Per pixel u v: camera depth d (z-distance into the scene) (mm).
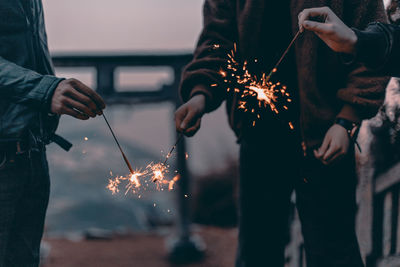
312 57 1610
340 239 1741
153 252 5809
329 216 1738
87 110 1409
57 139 1698
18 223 1570
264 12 1685
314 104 1630
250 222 1924
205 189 7152
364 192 2434
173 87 5719
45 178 1629
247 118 1807
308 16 1438
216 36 1807
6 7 1471
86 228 7289
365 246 2416
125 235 6652
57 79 1424
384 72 1478
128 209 8352
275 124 1783
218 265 5391
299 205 1826
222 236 6422
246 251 1952
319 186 1736
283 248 1977
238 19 1748
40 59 1610
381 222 2400
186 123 1646
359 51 1391
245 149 1896
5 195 1476
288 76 1730
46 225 6953
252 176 1889
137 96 5676
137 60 5637
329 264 1758
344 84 1653
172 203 7965
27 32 1534
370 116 1588
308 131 1666
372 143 2377
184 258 5551
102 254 5664
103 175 10398
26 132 1470
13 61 1487
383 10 1639
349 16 1623
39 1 1669
